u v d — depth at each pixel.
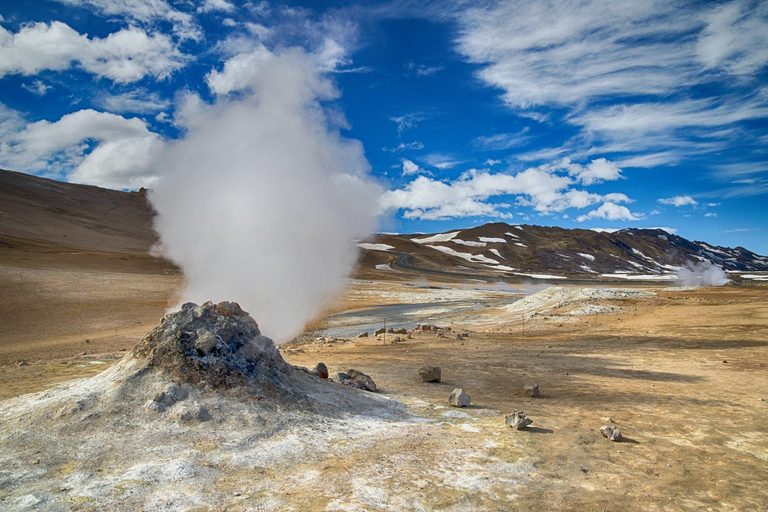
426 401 12.73
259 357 11.51
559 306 47.38
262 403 9.91
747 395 13.54
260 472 7.22
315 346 29.38
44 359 25.44
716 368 18.16
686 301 46.31
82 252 97.75
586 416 11.27
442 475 7.36
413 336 32.78
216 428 8.75
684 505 6.55
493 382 15.72
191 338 10.85
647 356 21.64
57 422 8.57
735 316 34.00
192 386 9.81
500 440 9.23
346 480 7.01
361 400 12.05
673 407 12.18
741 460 8.37
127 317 44.28
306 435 8.95
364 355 23.23
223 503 6.15
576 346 25.95
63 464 7.18
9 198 151.38
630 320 36.34
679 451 8.80
